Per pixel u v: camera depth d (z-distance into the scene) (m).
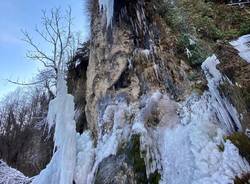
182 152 3.48
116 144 4.23
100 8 5.45
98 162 4.31
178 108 4.04
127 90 4.68
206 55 4.45
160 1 5.11
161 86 4.38
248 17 5.23
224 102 3.78
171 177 3.40
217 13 5.45
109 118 4.66
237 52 4.54
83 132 5.64
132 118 4.32
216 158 3.18
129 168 3.78
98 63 5.35
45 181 5.07
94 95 5.26
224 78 4.02
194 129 3.58
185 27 4.93
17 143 15.77
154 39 4.81
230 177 2.92
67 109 5.29
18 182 8.77
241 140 3.25
